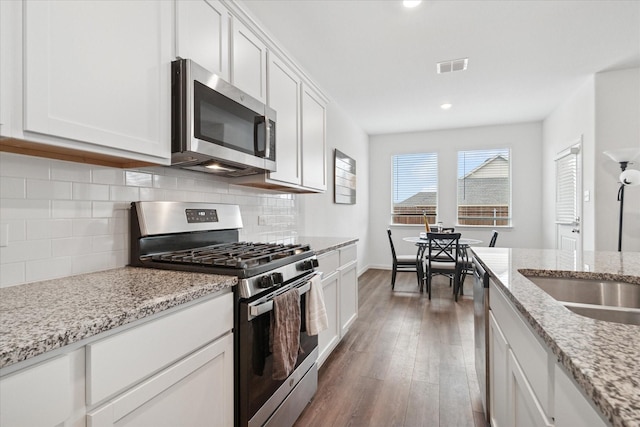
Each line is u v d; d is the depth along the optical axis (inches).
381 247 241.8
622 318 40.3
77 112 39.7
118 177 57.5
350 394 78.7
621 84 129.5
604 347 24.1
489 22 96.5
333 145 169.3
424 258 187.9
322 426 67.4
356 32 101.7
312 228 145.6
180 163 63.9
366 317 133.8
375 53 115.3
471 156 219.8
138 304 35.3
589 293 55.2
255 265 54.4
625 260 68.7
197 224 70.6
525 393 37.5
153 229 59.6
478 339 76.2
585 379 19.5
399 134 236.2
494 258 72.1
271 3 86.9
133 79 47.0
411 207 234.4
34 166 45.4
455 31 101.4
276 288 59.9
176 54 54.8
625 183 115.6
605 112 131.3
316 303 70.4
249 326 51.8
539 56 117.7
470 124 210.8
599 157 132.0
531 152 205.8
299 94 99.4
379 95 157.9
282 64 89.4
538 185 204.1
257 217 101.8
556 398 27.0
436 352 101.1
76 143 40.4
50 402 26.7
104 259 54.9
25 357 24.5
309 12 91.1
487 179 215.8
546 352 30.3
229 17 68.8
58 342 26.9
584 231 142.6
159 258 57.2
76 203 50.8
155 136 50.7
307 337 73.4
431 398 76.9
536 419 33.4
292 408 65.8
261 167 74.9
